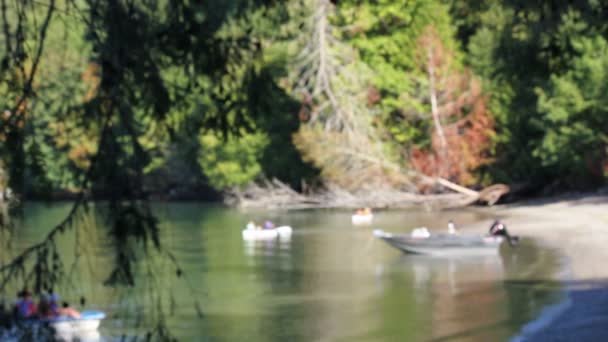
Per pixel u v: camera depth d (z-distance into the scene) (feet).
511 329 297.33
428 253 499.10
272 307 345.72
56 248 99.76
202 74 110.11
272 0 117.70
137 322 111.04
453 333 295.48
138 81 102.94
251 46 113.50
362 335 296.30
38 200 102.68
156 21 106.83
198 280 414.00
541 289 370.32
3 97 101.19
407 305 348.79
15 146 99.86
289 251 539.29
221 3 111.55
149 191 104.73
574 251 480.64
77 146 101.76
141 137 103.50
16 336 97.81
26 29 104.06
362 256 507.71
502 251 500.74
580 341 271.28
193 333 296.71
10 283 98.73
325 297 368.07
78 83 104.53
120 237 98.48
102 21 103.50
